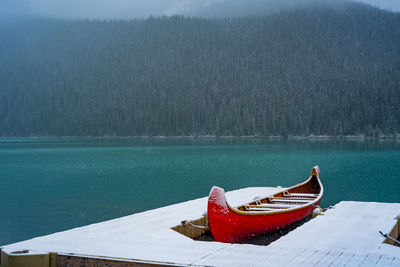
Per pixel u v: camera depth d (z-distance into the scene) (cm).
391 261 593
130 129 18012
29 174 3503
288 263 584
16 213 1727
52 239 752
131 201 2020
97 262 629
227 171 3669
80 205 1911
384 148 7662
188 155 6072
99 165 4400
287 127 14925
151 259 609
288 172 3594
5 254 652
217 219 841
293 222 1084
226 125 16138
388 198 2127
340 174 3412
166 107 17875
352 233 818
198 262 591
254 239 985
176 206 1207
